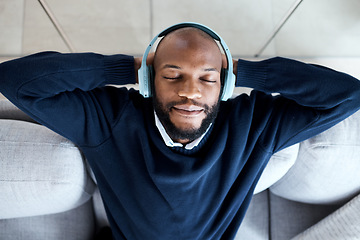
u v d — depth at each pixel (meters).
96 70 0.89
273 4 1.73
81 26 1.71
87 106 0.96
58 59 0.86
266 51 1.71
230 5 1.76
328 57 1.67
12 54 1.65
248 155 1.02
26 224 1.17
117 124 0.99
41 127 1.07
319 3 1.71
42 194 1.01
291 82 0.93
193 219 1.03
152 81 0.91
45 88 0.85
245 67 0.94
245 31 1.75
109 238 1.23
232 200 1.06
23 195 1.00
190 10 1.76
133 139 1.00
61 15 1.71
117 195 1.03
